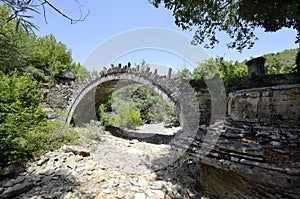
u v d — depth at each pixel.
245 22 5.17
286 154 2.03
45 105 8.02
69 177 2.99
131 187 2.82
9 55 2.45
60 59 11.61
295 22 4.96
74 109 8.14
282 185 1.72
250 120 3.26
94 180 2.97
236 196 2.30
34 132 4.21
